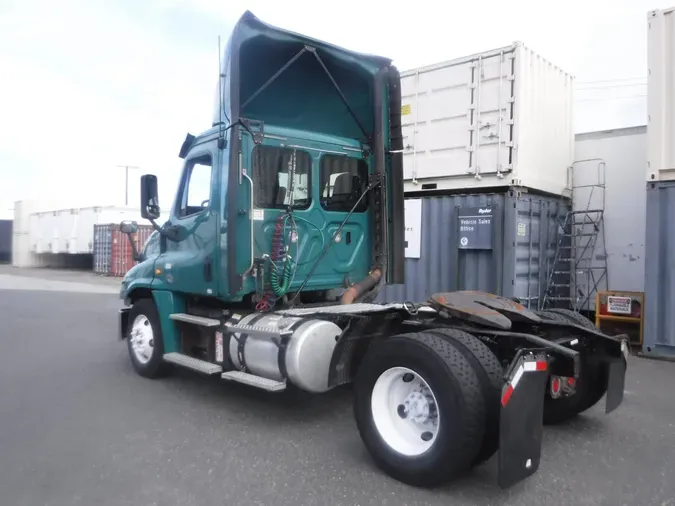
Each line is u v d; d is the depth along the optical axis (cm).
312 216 607
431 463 385
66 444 489
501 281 938
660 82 809
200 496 391
